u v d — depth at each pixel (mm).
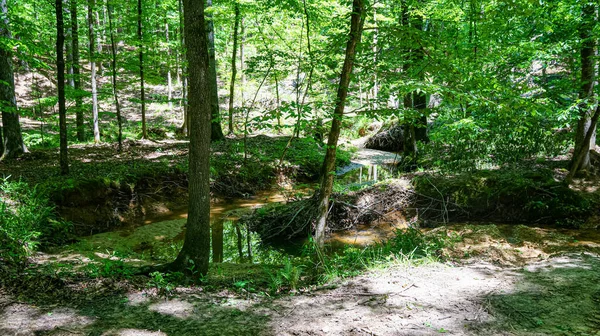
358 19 5867
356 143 22828
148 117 23984
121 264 5246
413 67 5809
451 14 9031
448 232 6988
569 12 8734
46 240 6891
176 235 8484
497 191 9109
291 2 7980
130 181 9961
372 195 9836
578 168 9703
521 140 11656
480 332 3406
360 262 5742
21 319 3686
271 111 5379
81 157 12266
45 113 22625
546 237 6789
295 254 7844
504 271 5004
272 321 3762
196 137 4984
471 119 8367
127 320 3771
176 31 22312
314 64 6711
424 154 13047
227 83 25938
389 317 3727
